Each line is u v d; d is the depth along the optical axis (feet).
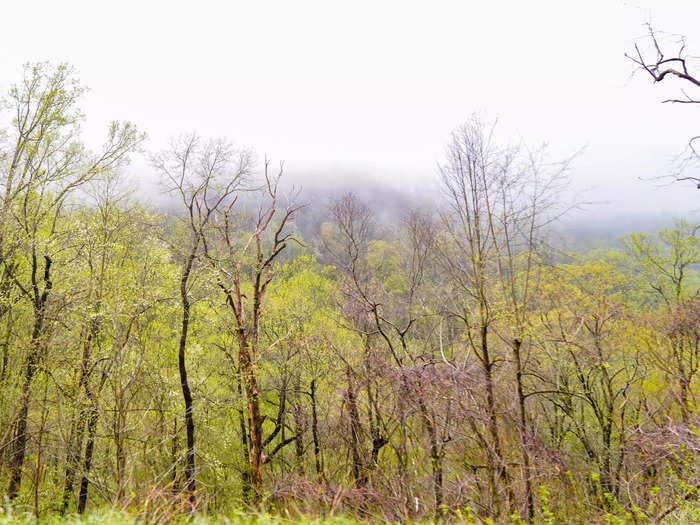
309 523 21.30
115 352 40.57
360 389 45.65
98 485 39.88
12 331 44.78
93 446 47.42
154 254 47.26
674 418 43.68
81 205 50.06
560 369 49.85
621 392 49.83
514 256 37.14
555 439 47.96
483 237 37.47
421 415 38.70
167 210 52.47
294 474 44.60
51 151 43.88
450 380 36.09
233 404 53.31
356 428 46.80
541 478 36.78
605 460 45.06
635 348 49.08
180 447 51.75
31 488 41.88
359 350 51.24
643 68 24.35
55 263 47.98
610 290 54.08
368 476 42.63
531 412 47.47
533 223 36.09
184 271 47.96
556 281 43.29
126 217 49.19
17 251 43.29
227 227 48.98
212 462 47.85
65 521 21.08
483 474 39.32
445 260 40.78
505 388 38.19
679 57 23.21
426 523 29.96
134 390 43.70
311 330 54.90
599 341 46.96
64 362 43.65
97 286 45.29
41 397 41.34
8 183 41.11
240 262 48.73
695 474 29.37
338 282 58.65
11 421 38.09
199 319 52.85
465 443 41.50
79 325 44.37
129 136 46.50
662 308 51.31
